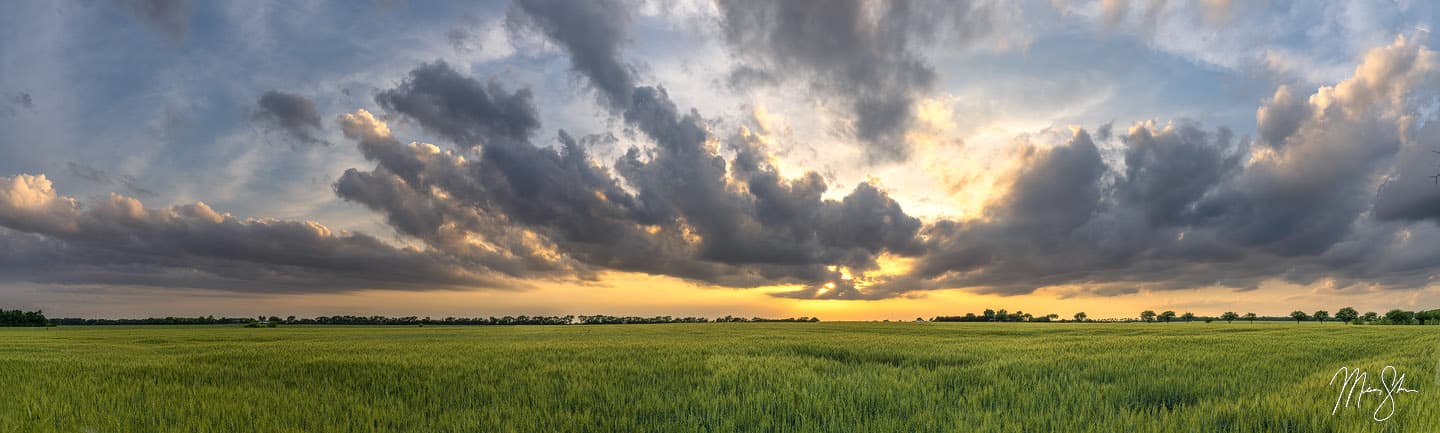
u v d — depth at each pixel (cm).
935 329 6556
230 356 2217
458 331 6656
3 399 1106
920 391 1172
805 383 1284
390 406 1048
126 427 874
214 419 946
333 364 1772
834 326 8281
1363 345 2441
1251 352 2053
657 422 926
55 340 4306
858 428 843
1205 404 948
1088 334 4462
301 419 951
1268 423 820
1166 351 2145
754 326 8294
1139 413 907
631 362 1852
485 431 868
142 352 2694
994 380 1291
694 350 2420
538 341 3572
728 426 877
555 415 967
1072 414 902
